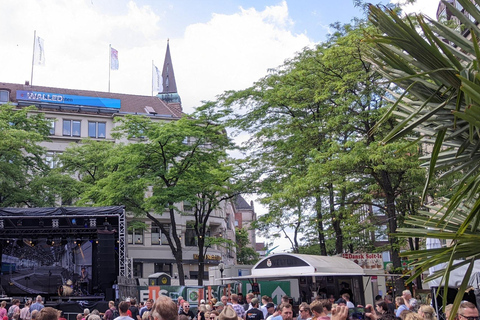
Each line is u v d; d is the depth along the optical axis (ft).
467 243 17.35
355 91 79.30
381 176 77.30
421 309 23.43
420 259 18.60
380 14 17.52
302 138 88.17
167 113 214.69
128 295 79.36
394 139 17.63
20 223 88.22
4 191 114.42
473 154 17.54
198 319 51.42
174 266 184.34
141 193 107.45
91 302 77.61
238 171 104.88
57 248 95.14
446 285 17.21
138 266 179.83
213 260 191.31
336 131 80.33
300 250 105.81
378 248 89.30
